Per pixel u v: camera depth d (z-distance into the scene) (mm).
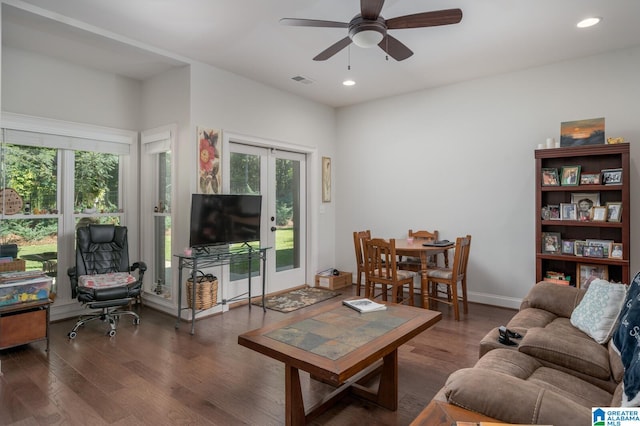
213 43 3537
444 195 4840
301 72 4312
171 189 4113
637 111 3635
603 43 3553
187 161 3941
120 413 2172
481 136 4543
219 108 4188
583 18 3051
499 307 4414
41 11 2893
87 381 2553
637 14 2986
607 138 3705
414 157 5086
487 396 1168
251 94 4555
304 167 5535
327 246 5797
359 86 4832
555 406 1093
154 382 2543
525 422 1086
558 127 4051
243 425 2062
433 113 4906
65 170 4062
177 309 4027
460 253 3961
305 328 2232
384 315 2496
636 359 1280
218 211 3959
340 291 5223
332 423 2096
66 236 4082
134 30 3271
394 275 3982
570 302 2586
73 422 2084
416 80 4602
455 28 3219
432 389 2463
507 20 3082
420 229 5055
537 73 4160
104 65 4066
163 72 4223
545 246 3848
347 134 5773
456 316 3926
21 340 2973
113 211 4449
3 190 3635
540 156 3777
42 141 3824
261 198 4438
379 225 5461
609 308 2045
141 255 4570
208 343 3270
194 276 3582
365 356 1827
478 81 4551
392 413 2193
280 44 3555
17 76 3645
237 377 2623
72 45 3520
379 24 2424
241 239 4211
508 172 4363
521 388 1180
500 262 4438
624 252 3383
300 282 5488
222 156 4227
